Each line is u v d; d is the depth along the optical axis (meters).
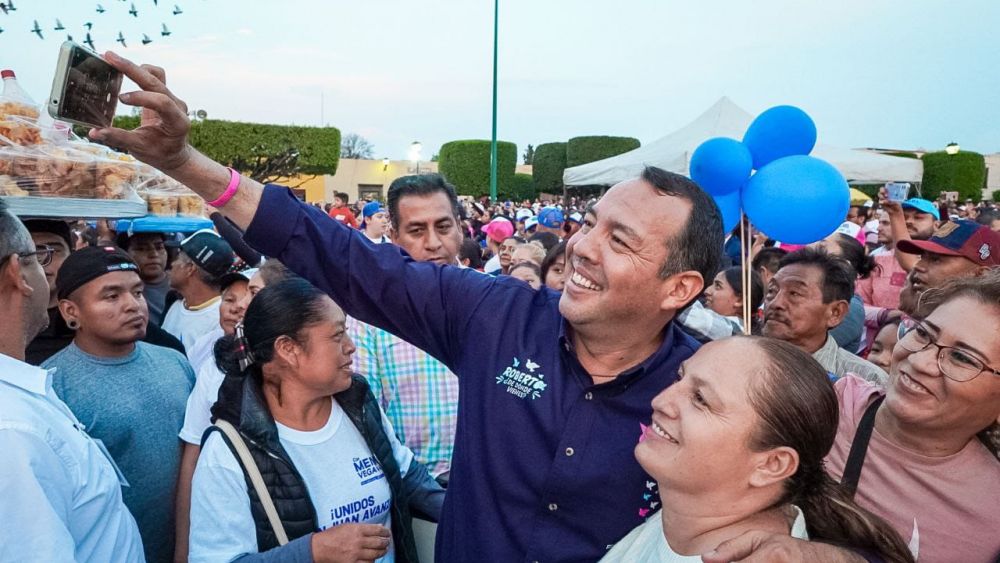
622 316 1.29
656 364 1.36
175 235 4.39
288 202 1.48
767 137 2.19
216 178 1.41
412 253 2.46
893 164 8.12
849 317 3.29
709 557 0.93
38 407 1.29
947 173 19.27
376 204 7.27
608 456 1.31
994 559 1.35
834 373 2.51
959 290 1.40
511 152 25.50
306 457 1.71
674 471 1.07
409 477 2.07
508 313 1.49
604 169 9.55
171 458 2.20
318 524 1.68
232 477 1.58
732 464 1.04
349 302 1.56
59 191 2.04
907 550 1.04
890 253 5.09
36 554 1.12
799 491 1.08
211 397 2.08
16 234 1.36
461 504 1.45
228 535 1.57
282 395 1.72
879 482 1.48
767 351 1.06
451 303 1.54
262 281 2.71
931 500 1.40
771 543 0.91
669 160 8.03
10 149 1.95
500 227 7.10
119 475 1.65
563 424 1.35
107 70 1.18
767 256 4.15
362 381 1.94
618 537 1.32
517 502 1.36
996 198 31.05
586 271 1.29
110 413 2.07
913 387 1.36
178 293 3.91
